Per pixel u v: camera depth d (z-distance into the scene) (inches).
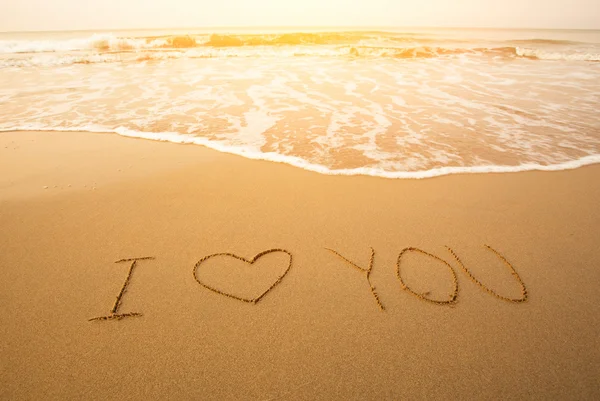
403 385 84.7
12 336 94.8
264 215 148.2
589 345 93.9
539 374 86.7
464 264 122.8
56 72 422.3
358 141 217.0
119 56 542.0
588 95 319.0
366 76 400.8
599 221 145.0
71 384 83.6
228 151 204.1
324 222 144.0
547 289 112.5
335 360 90.4
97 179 174.2
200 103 290.4
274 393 82.7
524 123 247.3
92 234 135.7
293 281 115.4
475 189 167.5
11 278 114.3
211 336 96.2
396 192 164.7
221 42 719.7
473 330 98.6
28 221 142.5
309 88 341.1
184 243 131.5
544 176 179.2
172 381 84.7
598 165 189.5
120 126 241.1
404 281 115.6
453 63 507.2
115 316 101.3
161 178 176.1
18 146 210.1
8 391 81.7
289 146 210.2
